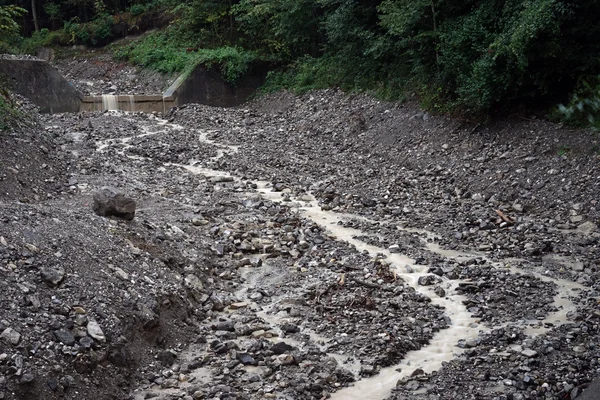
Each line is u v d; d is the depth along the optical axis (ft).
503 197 49.52
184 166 61.26
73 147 63.57
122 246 31.60
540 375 23.90
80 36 137.39
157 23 134.41
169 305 28.68
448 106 62.85
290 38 101.55
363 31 78.64
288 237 40.24
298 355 25.98
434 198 50.72
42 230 29.60
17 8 71.61
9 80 88.84
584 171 47.67
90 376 22.59
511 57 54.70
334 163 63.31
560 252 38.45
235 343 27.17
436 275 35.24
